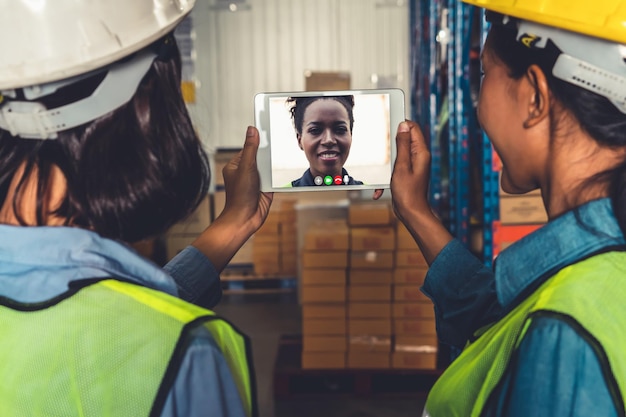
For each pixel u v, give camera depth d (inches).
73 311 26.3
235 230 47.2
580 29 27.5
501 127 32.8
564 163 30.5
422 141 47.3
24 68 25.8
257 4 339.6
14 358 26.2
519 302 30.2
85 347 25.6
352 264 151.6
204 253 45.5
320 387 157.5
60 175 28.7
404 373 152.1
